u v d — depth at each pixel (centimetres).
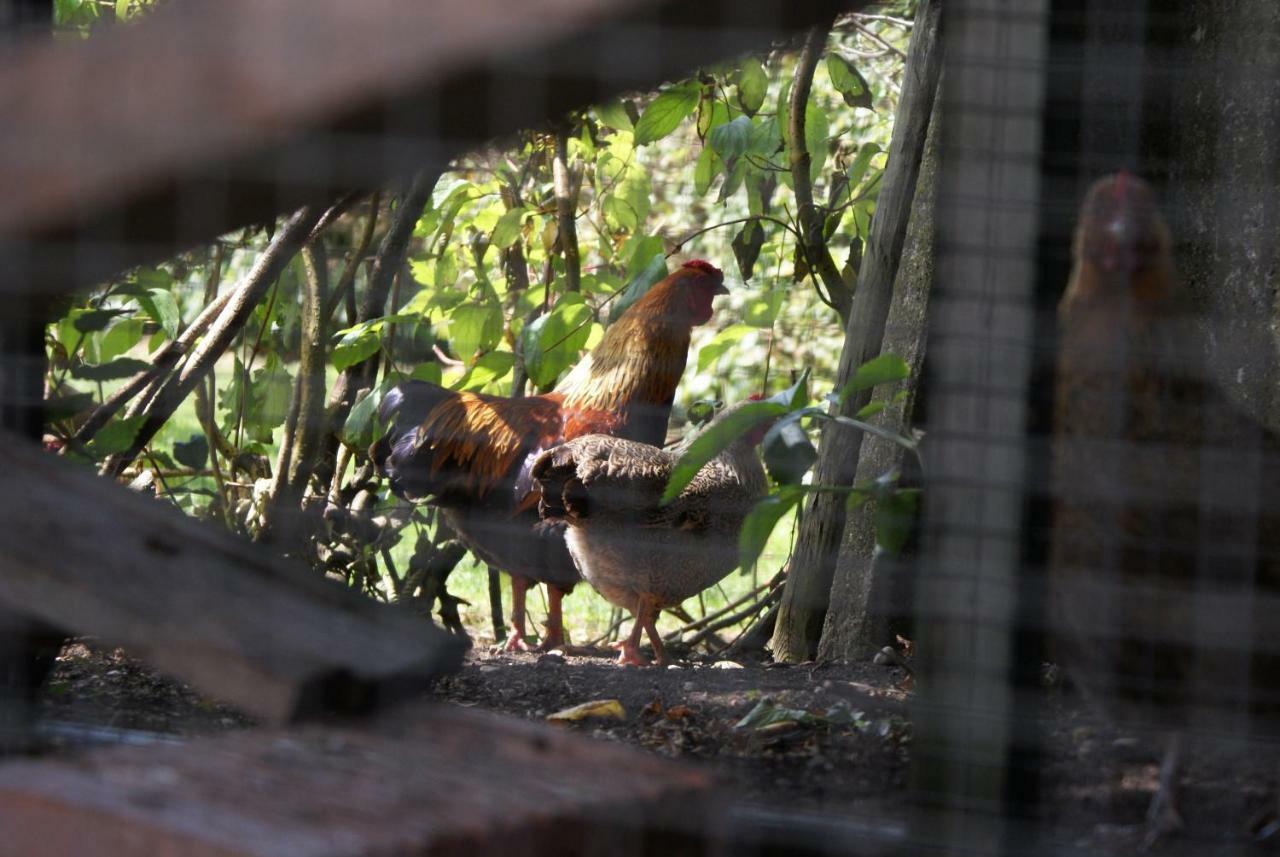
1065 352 302
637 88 205
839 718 390
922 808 244
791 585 575
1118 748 342
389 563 673
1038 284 245
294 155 201
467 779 191
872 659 525
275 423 660
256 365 772
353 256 665
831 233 656
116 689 428
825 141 667
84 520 223
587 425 666
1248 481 299
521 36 182
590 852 186
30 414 273
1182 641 298
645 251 669
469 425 664
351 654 208
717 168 688
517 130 207
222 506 652
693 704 437
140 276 603
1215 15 416
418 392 686
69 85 203
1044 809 287
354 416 636
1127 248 301
